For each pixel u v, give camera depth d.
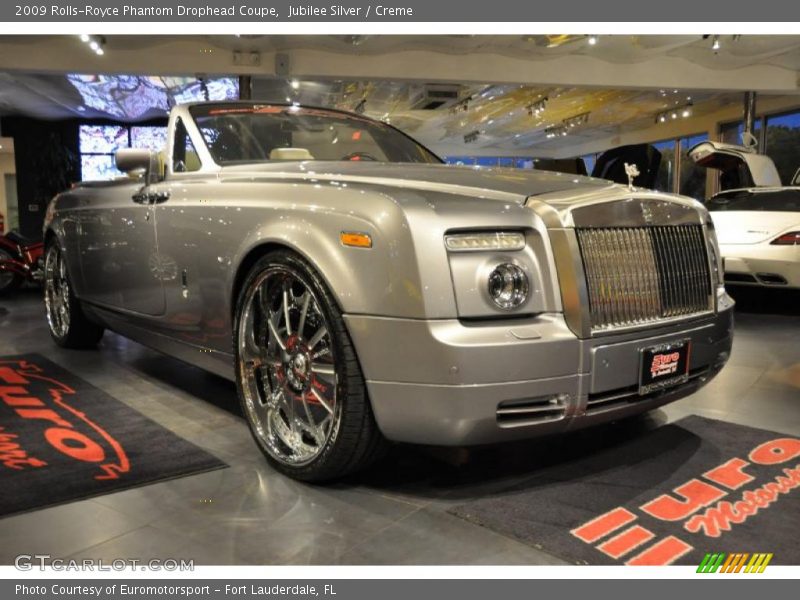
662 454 2.37
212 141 2.89
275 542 1.77
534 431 1.91
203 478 2.18
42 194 13.48
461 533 1.82
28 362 3.80
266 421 2.31
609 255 2.00
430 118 13.84
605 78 9.21
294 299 2.15
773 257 5.36
